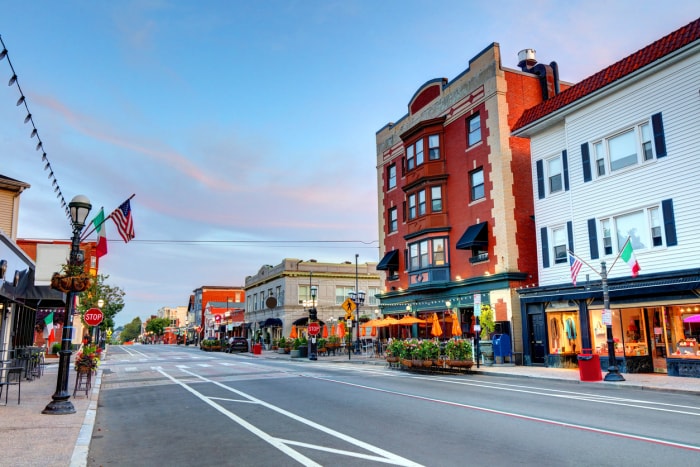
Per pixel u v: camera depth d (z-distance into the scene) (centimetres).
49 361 3566
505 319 2630
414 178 3338
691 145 1842
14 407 1233
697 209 1808
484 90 2905
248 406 1259
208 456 764
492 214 2783
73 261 1234
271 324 5809
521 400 1288
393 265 3731
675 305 1838
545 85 2934
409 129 3369
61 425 991
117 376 2270
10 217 2444
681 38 1875
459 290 2998
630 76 2028
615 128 2133
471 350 2225
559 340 2348
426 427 946
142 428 1018
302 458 731
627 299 1992
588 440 813
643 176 2011
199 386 1766
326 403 1281
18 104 978
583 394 1414
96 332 4381
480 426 944
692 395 1388
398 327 3706
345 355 4116
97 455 790
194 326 10569
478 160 2920
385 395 1421
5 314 1823
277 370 2456
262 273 6781
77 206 1259
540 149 2558
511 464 680
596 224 2198
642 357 1952
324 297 5891
